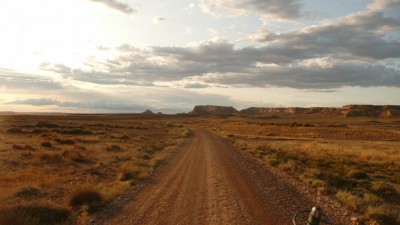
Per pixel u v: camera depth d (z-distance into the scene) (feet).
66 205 39.88
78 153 89.45
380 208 38.86
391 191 58.65
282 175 68.44
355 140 234.38
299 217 36.78
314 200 45.27
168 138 195.93
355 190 57.72
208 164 82.38
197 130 307.78
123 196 46.03
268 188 53.26
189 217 35.91
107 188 50.21
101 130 244.63
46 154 81.87
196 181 58.39
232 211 38.45
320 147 153.38
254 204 42.06
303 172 70.54
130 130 276.62
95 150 109.09
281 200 44.73
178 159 92.63
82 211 37.50
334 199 45.96
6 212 29.04
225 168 75.72
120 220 34.60
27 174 61.31
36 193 46.44
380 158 113.91
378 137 266.98
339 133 304.91
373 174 81.61
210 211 38.40
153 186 53.78
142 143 146.82
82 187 42.32
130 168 68.54
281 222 34.63
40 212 32.22
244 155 110.11
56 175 62.23
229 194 47.80
